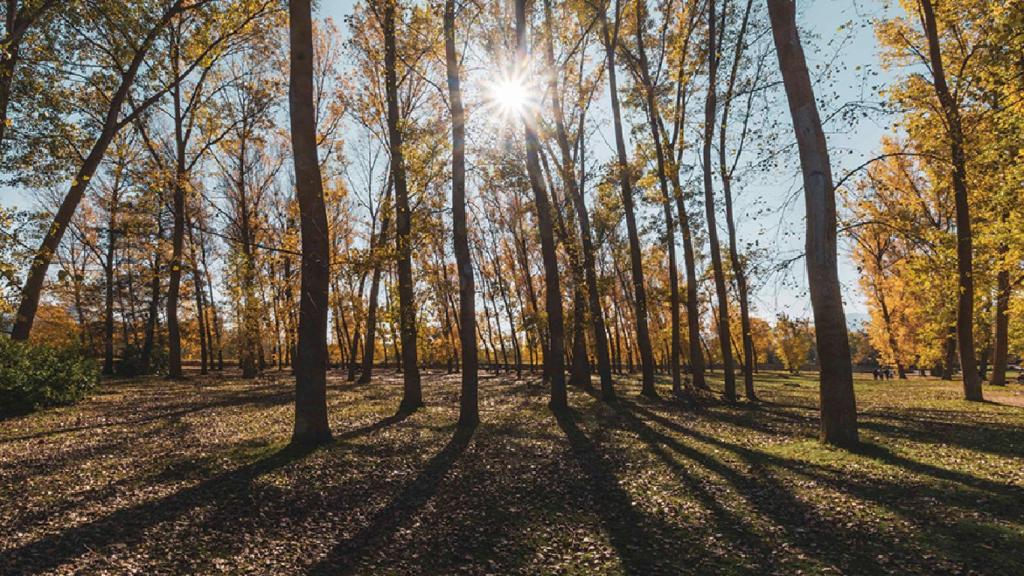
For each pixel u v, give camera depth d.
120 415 16.97
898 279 39.28
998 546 5.90
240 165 34.69
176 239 31.39
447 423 15.89
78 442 12.56
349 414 17.88
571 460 11.20
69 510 7.65
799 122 11.23
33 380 17.41
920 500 7.51
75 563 5.89
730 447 11.99
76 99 22.30
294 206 32.50
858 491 8.10
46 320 44.09
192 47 20.53
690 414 18.09
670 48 23.31
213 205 30.47
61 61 19.81
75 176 19.23
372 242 14.93
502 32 22.81
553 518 7.64
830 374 11.28
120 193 36.66
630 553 6.34
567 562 6.13
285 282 30.33
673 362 23.42
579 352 30.38
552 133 22.22
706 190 22.45
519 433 14.30
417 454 11.62
